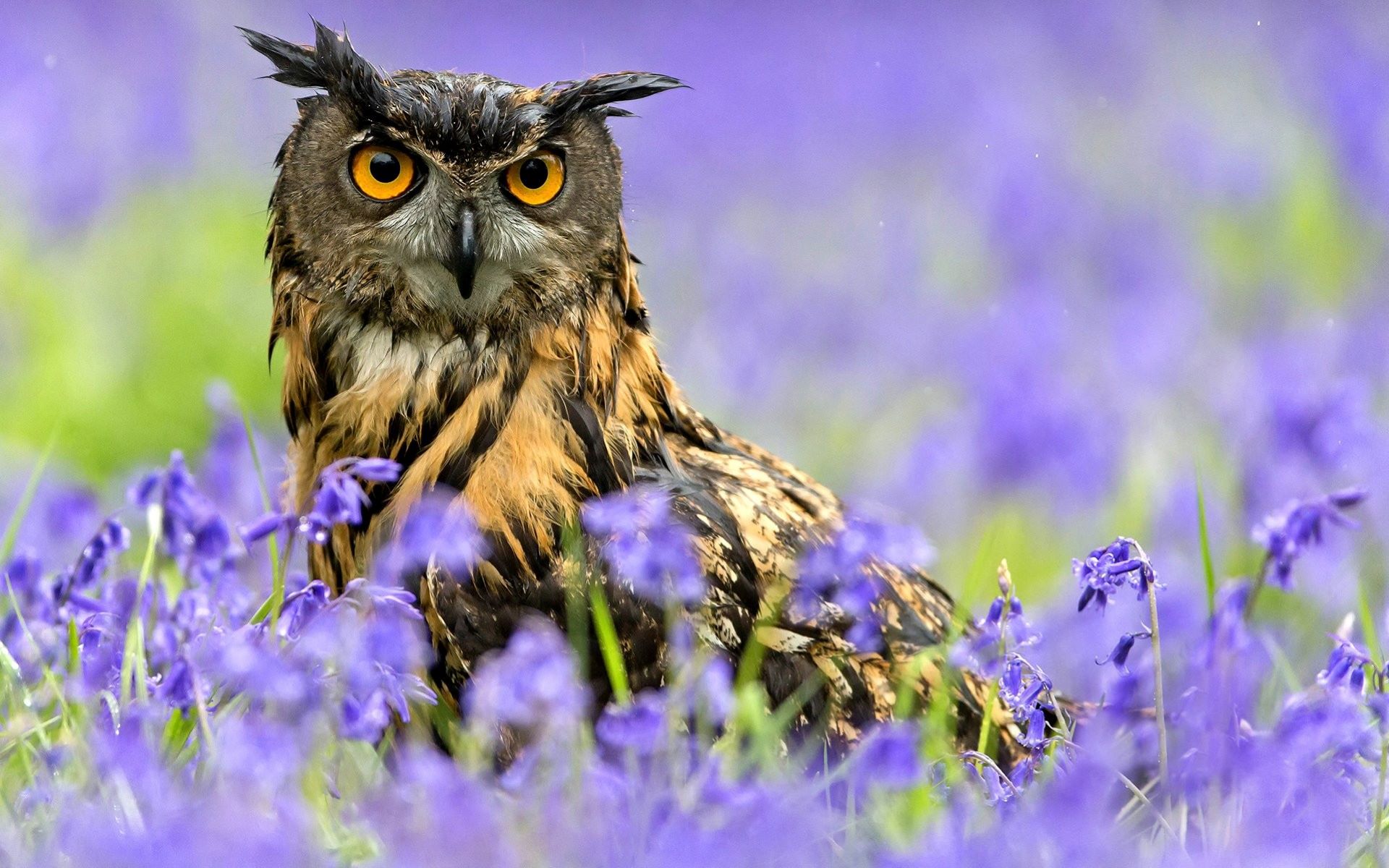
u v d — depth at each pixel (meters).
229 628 9.52
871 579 10.10
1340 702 7.84
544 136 9.98
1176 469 16.95
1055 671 12.47
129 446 18.62
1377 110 28.12
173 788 7.30
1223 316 24.83
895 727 7.44
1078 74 46.84
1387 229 26.92
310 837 6.82
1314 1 51.06
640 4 64.31
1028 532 17.08
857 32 59.03
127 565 12.46
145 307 20.41
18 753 8.18
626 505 8.62
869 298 26.00
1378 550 14.11
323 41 10.17
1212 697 8.70
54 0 44.47
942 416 19.55
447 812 6.50
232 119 34.47
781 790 7.43
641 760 8.09
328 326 10.21
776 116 45.84
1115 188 32.44
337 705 7.22
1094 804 6.96
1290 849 7.05
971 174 36.31
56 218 24.33
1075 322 23.97
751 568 9.80
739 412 21.56
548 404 9.88
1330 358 19.58
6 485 15.69
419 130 9.88
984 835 7.06
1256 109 37.94
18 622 9.45
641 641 9.35
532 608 9.44
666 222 33.84
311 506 10.10
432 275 9.89
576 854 6.82
